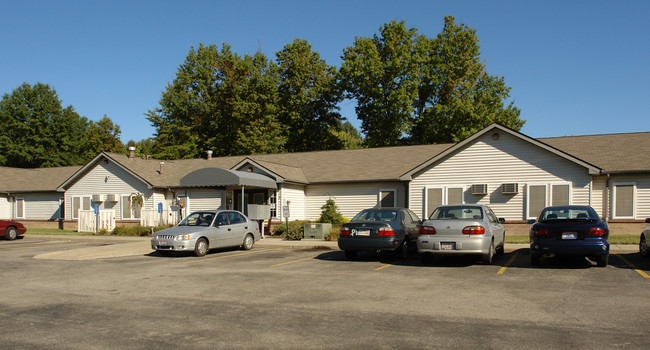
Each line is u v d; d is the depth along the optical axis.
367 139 44.59
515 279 10.32
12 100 55.84
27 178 36.88
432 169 22.72
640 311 7.34
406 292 8.98
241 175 22.33
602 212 20.56
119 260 14.92
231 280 10.62
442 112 41.12
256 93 45.72
